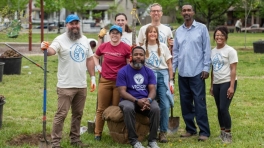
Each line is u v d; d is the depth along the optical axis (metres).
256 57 19.66
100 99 6.96
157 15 7.29
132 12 7.30
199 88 7.05
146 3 37.31
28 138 7.12
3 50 21.97
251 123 8.27
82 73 6.38
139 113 6.77
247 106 9.79
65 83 6.29
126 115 6.37
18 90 11.38
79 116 6.62
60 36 6.32
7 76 13.49
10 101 9.98
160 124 6.95
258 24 54.53
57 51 6.26
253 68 16.12
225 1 29.98
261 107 9.70
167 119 6.95
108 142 6.89
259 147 6.66
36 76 13.59
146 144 6.71
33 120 8.38
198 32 7.07
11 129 7.52
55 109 9.30
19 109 9.23
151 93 6.57
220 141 6.97
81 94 6.47
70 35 6.26
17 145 6.73
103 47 6.97
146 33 6.93
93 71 6.60
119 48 6.88
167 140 7.00
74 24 6.25
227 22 56.31
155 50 6.93
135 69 6.60
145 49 6.94
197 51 7.06
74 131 6.66
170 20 52.41
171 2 36.81
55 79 13.18
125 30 7.41
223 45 6.87
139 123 6.79
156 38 6.93
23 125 7.87
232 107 9.68
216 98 7.00
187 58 7.06
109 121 6.84
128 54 6.85
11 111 9.02
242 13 36.22
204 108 7.09
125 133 6.75
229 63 6.79
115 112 6.71
